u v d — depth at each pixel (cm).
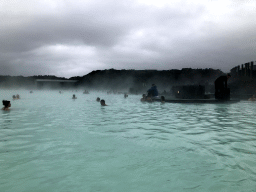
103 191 213
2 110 1048
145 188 220
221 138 449
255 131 525
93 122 675
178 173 259
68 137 462
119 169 273
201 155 331
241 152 346
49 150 361
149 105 1356
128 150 360
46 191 214
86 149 366
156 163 295
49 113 934
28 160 309
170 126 601
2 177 248
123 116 826
